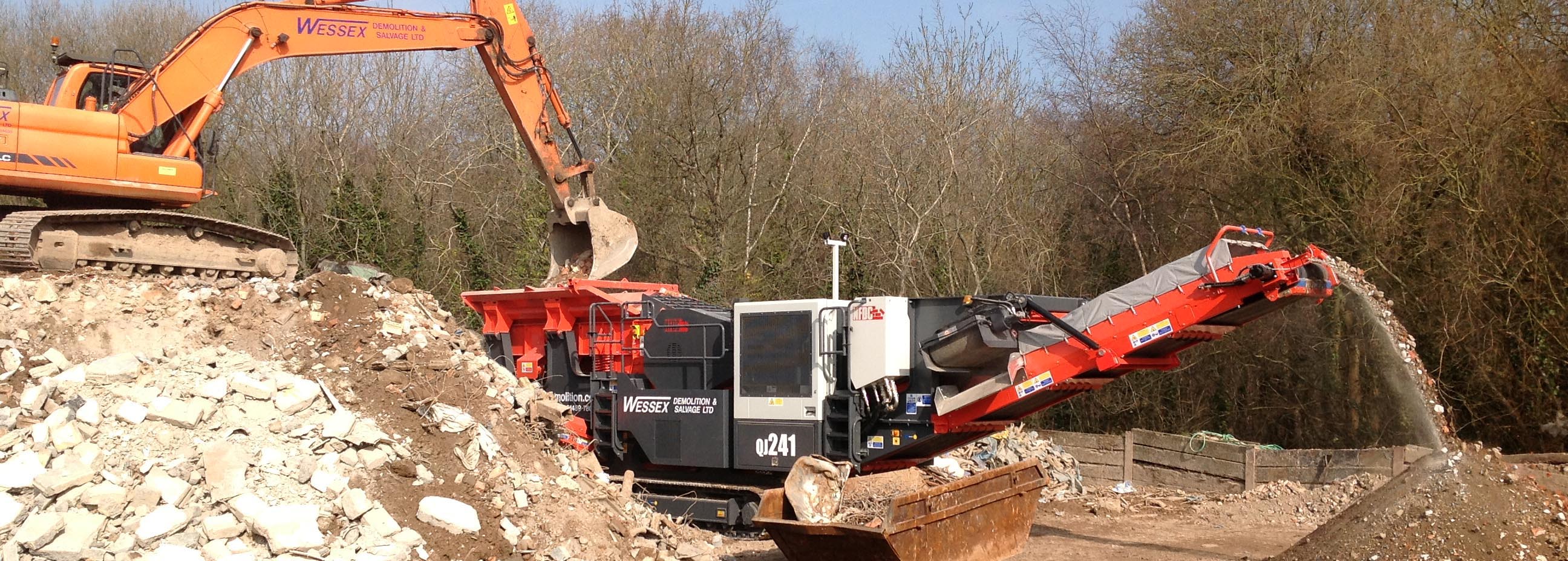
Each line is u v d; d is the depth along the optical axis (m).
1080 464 15.06
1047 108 23.98
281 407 7.82
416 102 26.02
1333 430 17.44
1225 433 18.50
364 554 7.03
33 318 8.33
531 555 7.73
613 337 11.94
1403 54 16.23
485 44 12.86
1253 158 17.27
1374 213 15.52
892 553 7.60
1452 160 15.18
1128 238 21.23
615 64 24.48
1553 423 14.48
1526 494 7.89
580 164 13.40
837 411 10.18
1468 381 15.30
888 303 9.84
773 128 24.25
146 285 9.20
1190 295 9.19
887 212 22.69
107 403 7.51
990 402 9.67
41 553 6.36
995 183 22.52
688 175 23.23
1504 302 14.77
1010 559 9.65
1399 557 7.68
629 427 11.32
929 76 23.19
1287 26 17.94
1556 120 14.41
